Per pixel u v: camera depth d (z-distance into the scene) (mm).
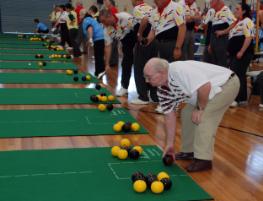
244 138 4227
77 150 3506
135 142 3859
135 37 5758
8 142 3646
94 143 3744
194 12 6684
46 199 2529
